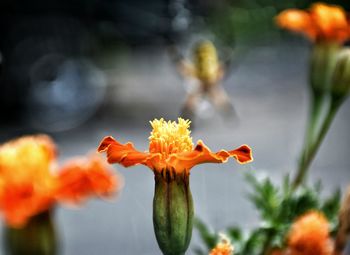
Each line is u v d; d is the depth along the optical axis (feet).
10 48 37.50
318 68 9.37
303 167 8.38
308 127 9.14
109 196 5.79
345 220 6.40
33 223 5.42
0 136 36.88
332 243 7.06
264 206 7.54
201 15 29.96
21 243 5.41
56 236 5.57
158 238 5.58
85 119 39.45
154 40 41.09
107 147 5.39
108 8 39.09
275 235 7.23
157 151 5.49
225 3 46.68
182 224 5.54
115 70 47.50
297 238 5.99
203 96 16.34
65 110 38.75
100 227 24.27
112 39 41.57
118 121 40.63
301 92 49.24
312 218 6.02
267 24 62.13
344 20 9.42
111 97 45.29
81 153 34.63
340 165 30.81
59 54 38.63
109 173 5.82
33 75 38.01
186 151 5.44
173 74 53.57
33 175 5.43
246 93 49.06
